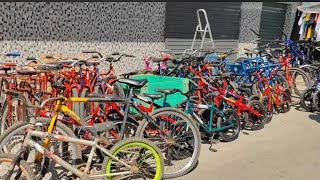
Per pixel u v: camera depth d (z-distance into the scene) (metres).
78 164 2.94
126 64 7.43
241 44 10.18
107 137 3.15
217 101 4.34
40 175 2.76
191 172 3.60
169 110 3.54
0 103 4.00
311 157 4.13
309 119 5.69
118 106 3.39
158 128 3.45
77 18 6.53
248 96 5.16
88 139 2.98
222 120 4.38
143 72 5.64
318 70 6.40
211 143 4.29
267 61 6.27
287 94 5.95
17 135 2.85
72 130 3.01
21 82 4.01
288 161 4.00
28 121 2.88
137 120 3.43
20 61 5.92
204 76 5.30
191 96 4.40
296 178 3.59
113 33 7.12
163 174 3.30
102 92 4.21
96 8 6.77
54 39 6.29
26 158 2.65
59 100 2.87
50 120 2.85
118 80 3.72
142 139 3.05
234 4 9.63
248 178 3.54
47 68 3.92
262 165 3.86
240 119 4.80
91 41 6.80
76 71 4.32
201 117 4.25
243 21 10.05
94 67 4.37
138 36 7.59
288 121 5.56
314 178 3.61
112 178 2.98
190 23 8.62
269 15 11.09
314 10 8.52
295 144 4.54
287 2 11.22
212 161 3.90
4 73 3.80
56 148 2.89
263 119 5.08
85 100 2.97
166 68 5.90
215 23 9.30
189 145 3.63
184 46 8.62
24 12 5.85
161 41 8.11
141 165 3.08
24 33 5.90
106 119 3.39
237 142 4.53
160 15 7.94
